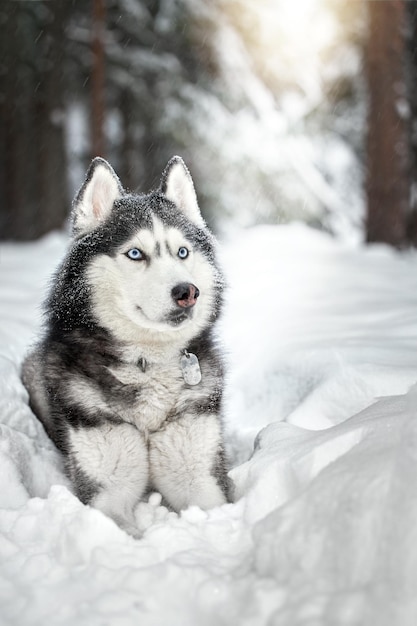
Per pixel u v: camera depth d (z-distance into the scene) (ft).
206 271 13.24
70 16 60.95
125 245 12.42
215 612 8.24
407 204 44.98
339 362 15.16
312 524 8.39
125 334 12.49
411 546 7.23
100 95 57.31
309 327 19.51
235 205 64.03
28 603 8.55
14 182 69.97
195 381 12.46
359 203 71.77
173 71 61.26
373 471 8.33
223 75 64.34
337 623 7.24
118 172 69.77
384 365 14.24
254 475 11.13
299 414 13.82
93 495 11.99
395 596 7.07
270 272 32.01
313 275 30.55
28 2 58.39
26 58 60.34
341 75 61.72
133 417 12.51
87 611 8.31
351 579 7.66
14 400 14.83
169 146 64.13
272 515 9.04
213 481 12.46
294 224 66.03
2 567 9.43
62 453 13.11
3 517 10.72
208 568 8.97
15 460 12.48
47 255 39.70
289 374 16.22
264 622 7.77
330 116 66.03
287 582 8.23
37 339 17.12
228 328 21.71
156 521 11.66
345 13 58.13
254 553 8.97
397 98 43.70
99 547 9.46
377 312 20.40
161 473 12.79
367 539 7.73
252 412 16.35
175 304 11.74
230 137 62.18
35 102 64.49
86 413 12.30
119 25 61.16
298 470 10.07
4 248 47.11
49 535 10.19
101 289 12.51
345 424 10.74
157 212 12.96
